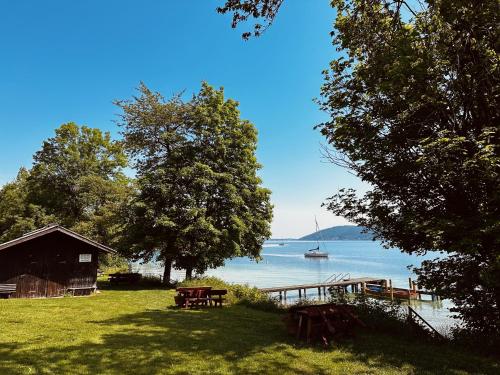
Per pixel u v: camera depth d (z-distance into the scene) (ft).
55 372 25.75
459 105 36.99
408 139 37.91
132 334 38.19
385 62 38.70
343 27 41.34
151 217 86.48
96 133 139.13
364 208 43.45
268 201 101.14
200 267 93.04
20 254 67.31
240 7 29.66
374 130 40.45
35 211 127.75
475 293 34.71
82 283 73.41
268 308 58.59
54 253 70.74
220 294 60.13
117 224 105.60
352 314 39.70
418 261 330.13
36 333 37.11
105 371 26.45
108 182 126.21
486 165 30.53
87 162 132.98
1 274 65.26
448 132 34.35
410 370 28.58
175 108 95.86
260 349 33.91
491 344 33.81
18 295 65.98
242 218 95.04
